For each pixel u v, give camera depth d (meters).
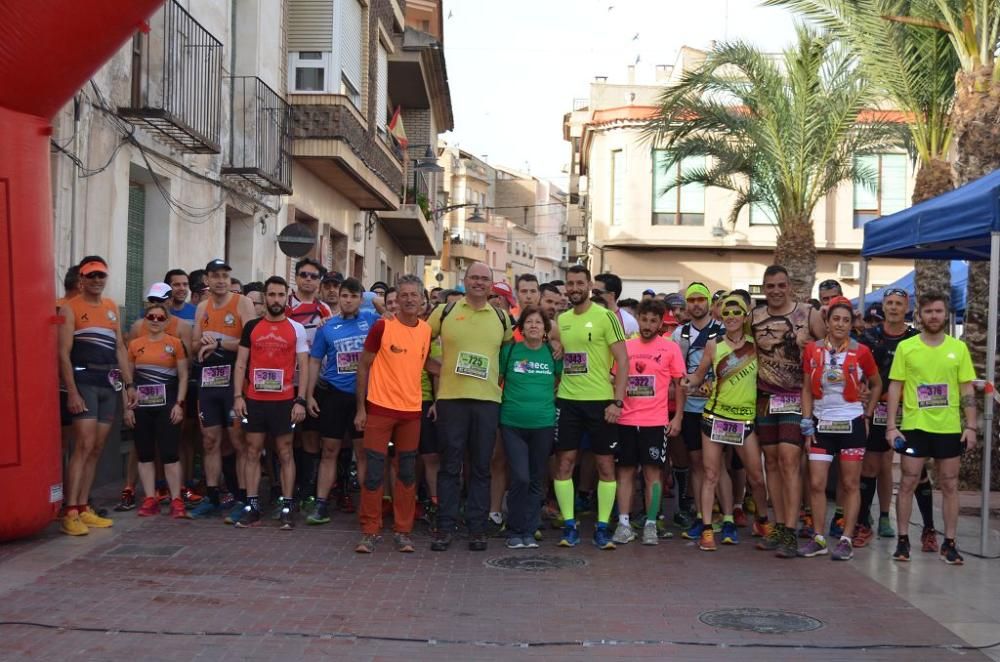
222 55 14.71
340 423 9.78
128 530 9.11
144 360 9.66
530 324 8.88
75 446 8.91
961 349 8.50
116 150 11.70
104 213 11.44
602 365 9.14
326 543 8.92
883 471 9.77
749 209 39.12
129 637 5.96
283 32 18.41
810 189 23.08
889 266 38.81
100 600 6.75
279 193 16.98
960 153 12.75
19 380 8.25
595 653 5.88
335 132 18.16
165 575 7.50
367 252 26.75
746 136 22.52
